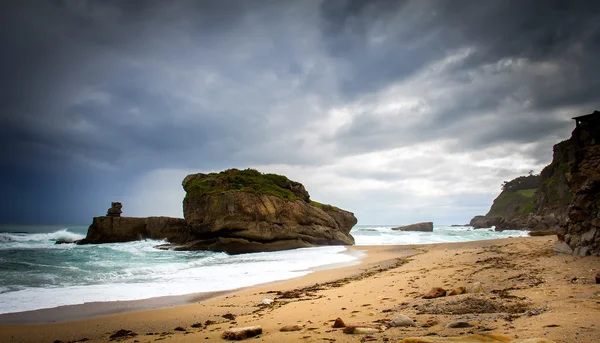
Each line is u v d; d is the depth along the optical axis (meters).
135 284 15.66
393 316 7.75
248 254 32.19
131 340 7.57
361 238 58.31
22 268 20.52
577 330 4.98
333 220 44.19
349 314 8.45
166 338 7.50
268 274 18.59
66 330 9.04
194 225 37.81
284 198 40.72
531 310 6.80
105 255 29.33
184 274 18.69
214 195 37.41
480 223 134.50
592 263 12.63
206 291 14.17
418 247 32.38
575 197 16.27
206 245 37.06
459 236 65.81
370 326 6.70
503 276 11.96
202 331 8.01
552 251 17.11
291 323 8.02
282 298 12.15
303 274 18.53
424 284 12.15
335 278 16.69
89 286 15.16
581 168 16.58
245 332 6.81
